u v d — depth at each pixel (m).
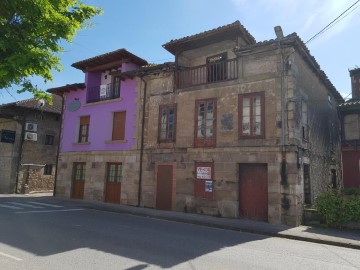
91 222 10.46
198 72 15.45
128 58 17.59
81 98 19.67
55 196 19.75
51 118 24.81
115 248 6.84
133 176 16.06
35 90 4.59
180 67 15.37
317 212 11.29
